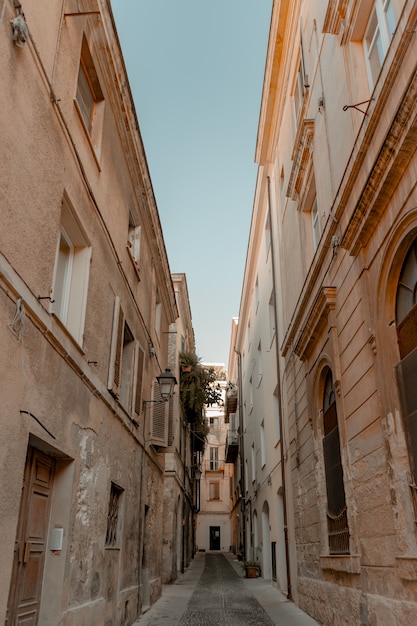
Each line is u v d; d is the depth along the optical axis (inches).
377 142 255.3
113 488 343.0
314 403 403.2
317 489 388.5
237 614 427.8
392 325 246.7
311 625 370.6
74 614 239.0
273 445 650.8
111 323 331.3
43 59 219.1
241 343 1220.5
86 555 263.4
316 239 456.1
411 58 213.3
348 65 321.4
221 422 2048.5
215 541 1879.9
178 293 865.5
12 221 182.2
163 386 477.1
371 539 265.6
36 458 222.4
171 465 748.6
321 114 386.9
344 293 318.3
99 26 305.4
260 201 788.6
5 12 179.6
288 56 555.2
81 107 312.7
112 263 337.4
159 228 513.3
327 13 341.1
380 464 254.2
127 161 398.0
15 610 197.3
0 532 166.1
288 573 517.0
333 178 352.5
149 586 464.8
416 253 227.8
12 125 185.2
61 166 238.4
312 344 401.7
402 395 235.0
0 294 170.6
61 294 272.4
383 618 245.0
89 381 273.7
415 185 214.8
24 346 190.4
